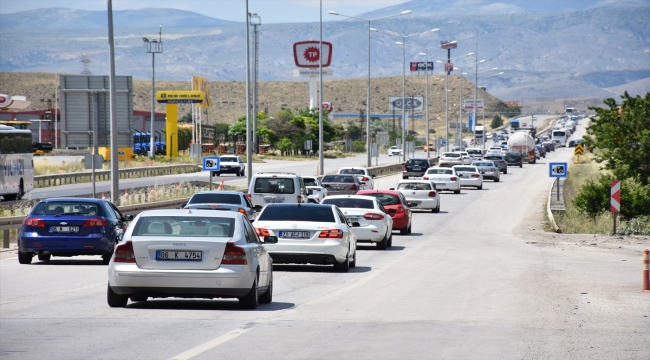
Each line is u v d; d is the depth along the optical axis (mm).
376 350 29875
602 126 120875
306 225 56750
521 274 57344
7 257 66312
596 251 75750
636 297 45812
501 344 31484
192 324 34906
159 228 38750
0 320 35656
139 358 27672
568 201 134000
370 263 64562
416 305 42062
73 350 29000
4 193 112500
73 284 49625
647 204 105938
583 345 31500
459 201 142875
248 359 27797
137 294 38031
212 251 37688
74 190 147250
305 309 40125
